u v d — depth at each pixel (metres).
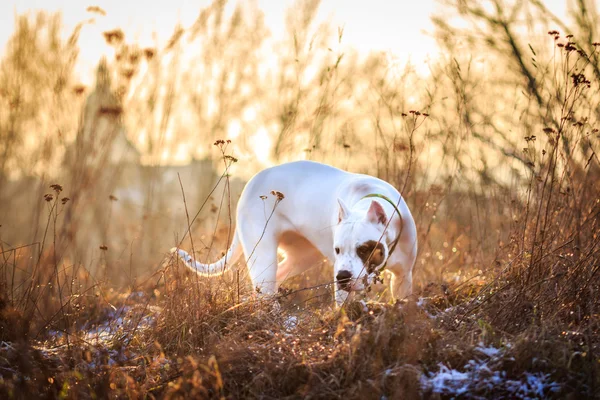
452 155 6.90
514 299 4.32
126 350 4.47
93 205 7.01
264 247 5.98
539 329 3.97
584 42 6.13
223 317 4.62
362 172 7.41
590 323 4.08
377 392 3.47
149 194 7.74
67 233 5.95
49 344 4.66
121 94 6.30
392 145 6.96
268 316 4.48
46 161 6.52
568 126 5.39
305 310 4.70
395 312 4.06
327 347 3.94
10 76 6.36
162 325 4.64
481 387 3.50
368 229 4.92
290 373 3.73
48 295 5.08
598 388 3.50
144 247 7.96
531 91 6.21
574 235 5.03
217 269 5.58
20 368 3.96
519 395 3.49
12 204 6.91
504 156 6.77
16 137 6.41
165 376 3.96
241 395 3.73
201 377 3.70
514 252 5.28
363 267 4.84
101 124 6.69
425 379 3.55
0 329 4.55
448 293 5.13
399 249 5.41
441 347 3.82
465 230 6.93
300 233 5.97
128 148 7.54
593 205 5.31
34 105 6.44
